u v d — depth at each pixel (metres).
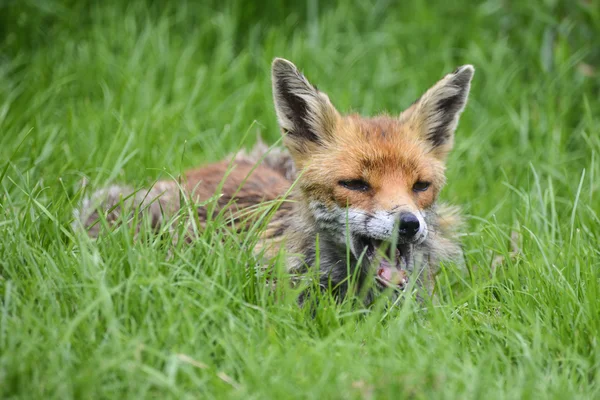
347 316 8.90
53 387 7.09
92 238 10.09
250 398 7.02
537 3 15.74
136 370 7.18
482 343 8.48
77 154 12.71
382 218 9.42
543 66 15.29
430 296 9.98
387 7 17.27
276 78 10.34
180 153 13.15
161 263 8.73
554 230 10.73
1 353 7.48
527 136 14.19
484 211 12.27
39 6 16.34
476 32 16.34
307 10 17.20
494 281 9.29
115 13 16.64
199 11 17.14
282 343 8.13
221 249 9.02
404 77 15.70
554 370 7.71
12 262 8.84
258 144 12.97
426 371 7.37
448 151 10.93
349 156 9.85
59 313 8.05
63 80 14.54
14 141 12.60
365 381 7.35
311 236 10.18
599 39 15.22
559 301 8.92
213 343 8.09
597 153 12.75
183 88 15.22
